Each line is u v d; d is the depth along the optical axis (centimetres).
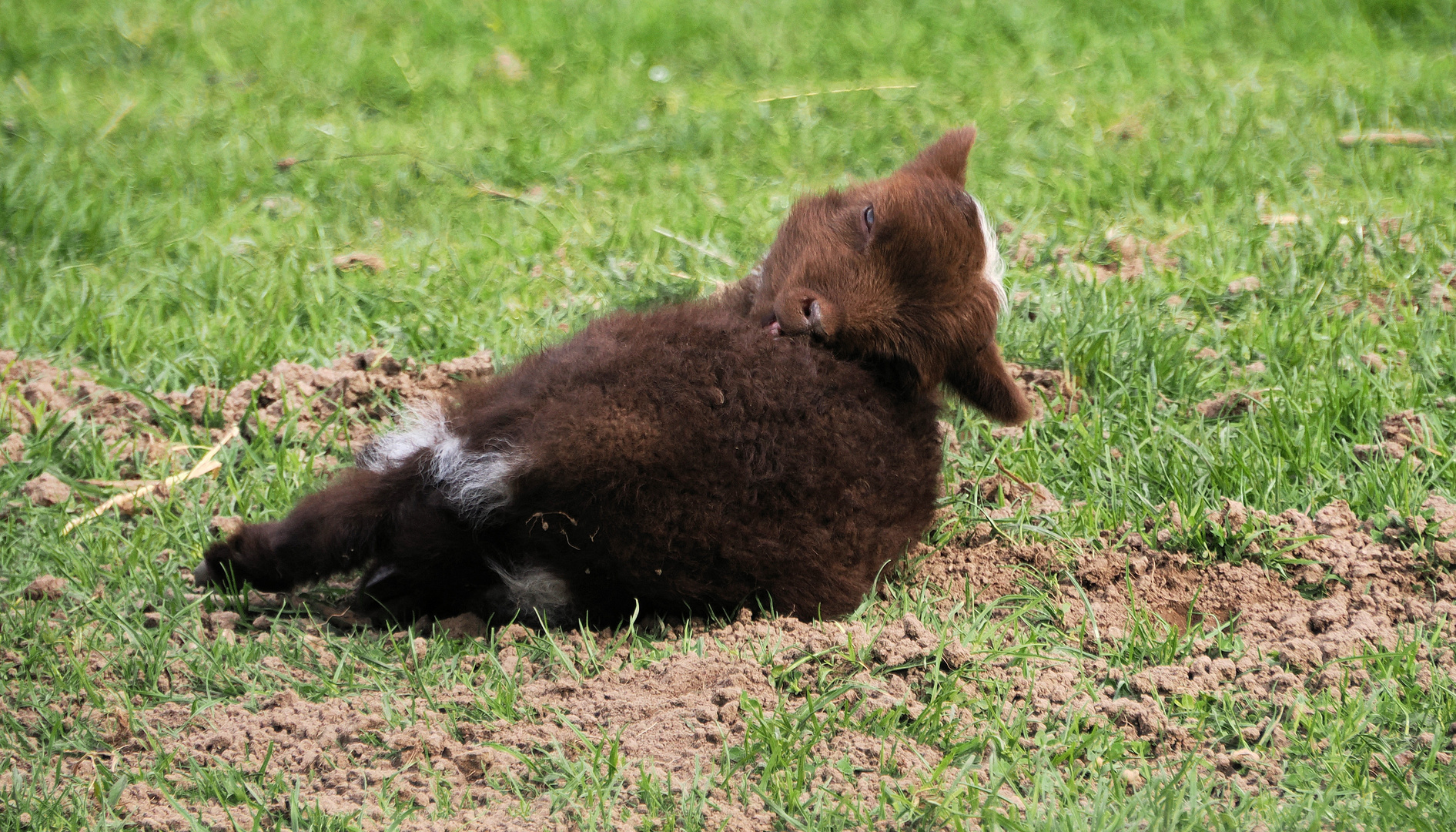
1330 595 1411
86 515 1597
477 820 1024
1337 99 3155
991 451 1762
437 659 1284
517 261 2398
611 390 1223
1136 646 1296
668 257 2416
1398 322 2059
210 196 2675
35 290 2200
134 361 1998
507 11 4044
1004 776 1070
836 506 1267
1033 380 1931
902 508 1336
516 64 3712
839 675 1227
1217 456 1678
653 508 1211
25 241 2384
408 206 2727
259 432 1786
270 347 2011
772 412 1234
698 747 1119
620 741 1123
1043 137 3100
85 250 2373
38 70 3441
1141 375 1922
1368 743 1121
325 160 2911
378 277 2325
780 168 2981
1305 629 1316
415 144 3066
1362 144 2892
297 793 1051
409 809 1045
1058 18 4084
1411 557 1420
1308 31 3903
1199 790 1061
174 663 1302
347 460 1720
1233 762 1109
